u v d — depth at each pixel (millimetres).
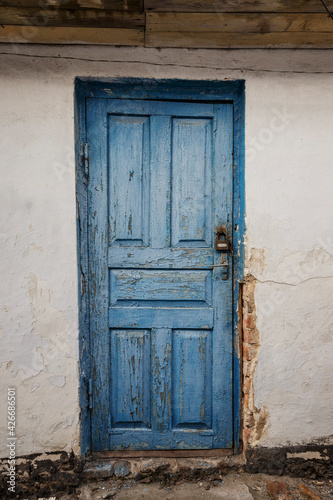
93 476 2031
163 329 2164
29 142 1950
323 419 2084
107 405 2164
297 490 1990
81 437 2049
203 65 2000
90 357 2137
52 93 1951
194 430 2203
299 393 2082
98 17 1694
